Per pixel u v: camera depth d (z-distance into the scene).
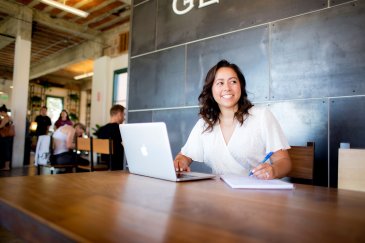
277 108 2.64
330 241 0.48
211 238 0.48
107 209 0.67
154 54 3.94
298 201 0.81
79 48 9.39
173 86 3.65
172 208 0.69
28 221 0.61
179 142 3.51
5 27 7.91
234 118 1.58
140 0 4.22
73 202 0.74
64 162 4.28
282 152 1.46
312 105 2.42
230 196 0.87
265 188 1.02
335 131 2.28
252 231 0.53
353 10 2.25
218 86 1.62
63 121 8.15
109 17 7.43
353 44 2.24
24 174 5.59
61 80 15.30
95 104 8.51
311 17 2.48
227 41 3.11
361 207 0.75
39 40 9.04
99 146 3.57
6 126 6.29
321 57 2.40
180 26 3.63
